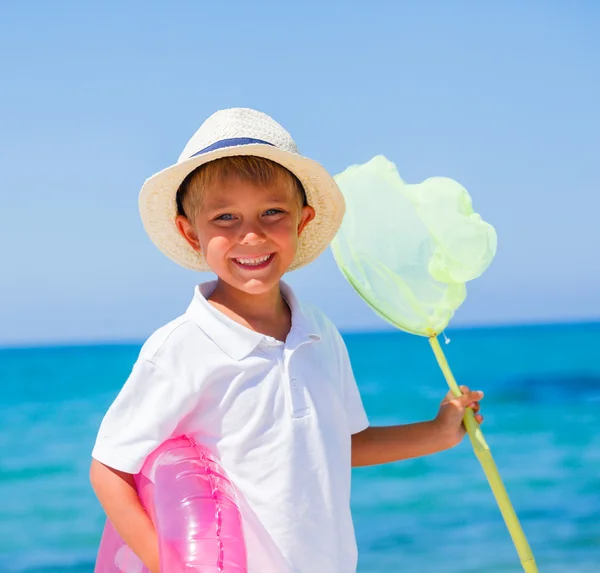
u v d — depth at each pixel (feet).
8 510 45.39
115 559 8.93
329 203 9.50
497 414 67.15
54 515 44.50
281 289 9.50
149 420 8.43
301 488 8.50
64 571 37.60
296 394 8.69
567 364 102.06
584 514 40.68
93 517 44.27
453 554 35.91
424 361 102.22
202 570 7.75
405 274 9.62
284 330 9.21
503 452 53.78
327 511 8.62
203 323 8.70
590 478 47.14
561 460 51.52
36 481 51.01
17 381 93.71
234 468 8.50
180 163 8.82
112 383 90.74
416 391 79.66
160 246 9.83
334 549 8.62
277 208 8.86
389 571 34.35
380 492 44.39
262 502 8.43
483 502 42.86
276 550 8.39
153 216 9.52
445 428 9.69
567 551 35.81
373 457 9.82
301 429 8.63
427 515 40.86
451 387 9.87
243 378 8.59
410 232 9.57
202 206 8.86
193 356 8.59
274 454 8.50
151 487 8.35
